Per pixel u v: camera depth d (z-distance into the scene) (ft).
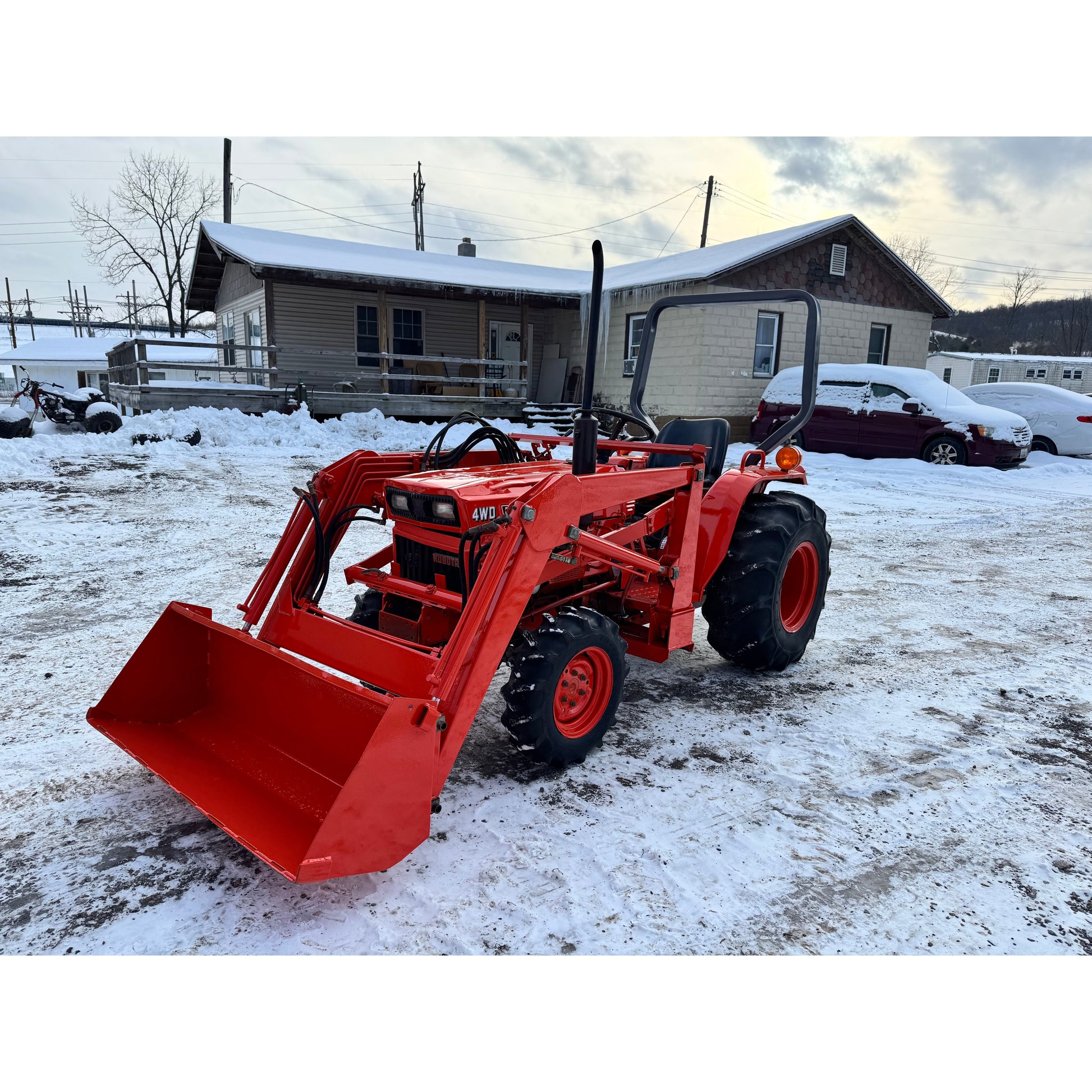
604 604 12.32
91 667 12.71
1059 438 48.49
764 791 9.37
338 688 7.73
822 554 13.62
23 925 6.86
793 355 50.47
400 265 52.54
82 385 123.03
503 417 52.65
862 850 8.24
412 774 7.16
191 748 9.03
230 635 9.09
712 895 7.43
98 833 8.26
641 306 50.31
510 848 8.07
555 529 8.66
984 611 17.34
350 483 10.91
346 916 7.04
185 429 37.93
